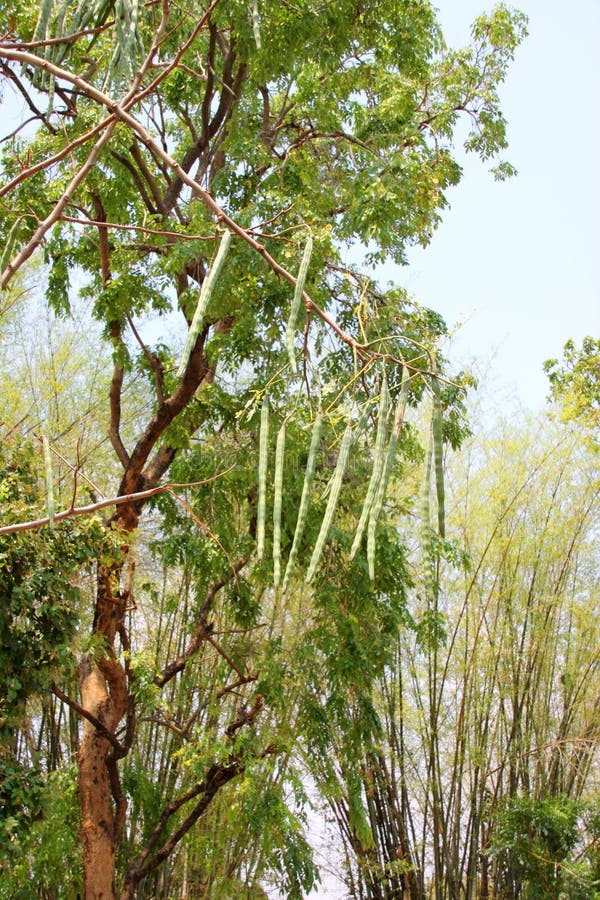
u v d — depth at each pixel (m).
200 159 9.32
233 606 8.44
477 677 9.78
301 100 8.79
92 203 8.38
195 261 8.41
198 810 8.10
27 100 5.55
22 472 6.40
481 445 10.36
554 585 10.06
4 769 6.11
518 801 8.85
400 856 9.56
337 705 8.21
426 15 9.22
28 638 6.36
